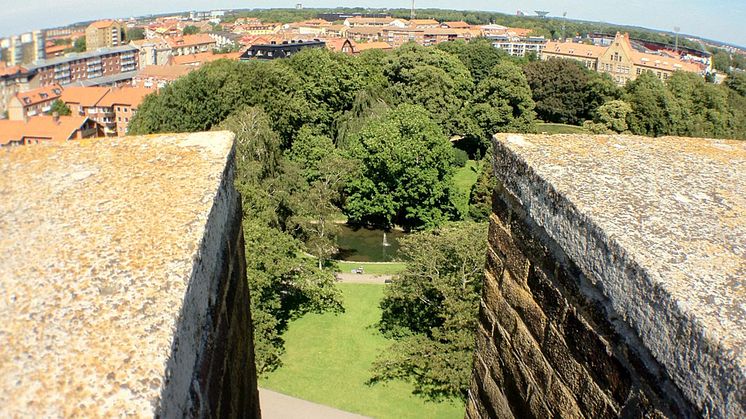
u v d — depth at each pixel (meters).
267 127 30.81
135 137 4.01
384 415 19.45
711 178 3.63
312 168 39.88
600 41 177.50
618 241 2.70
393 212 38.81
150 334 2.01
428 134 39.06
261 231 22.95
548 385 3.49
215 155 3.68
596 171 3.60
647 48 144.75
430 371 19.88
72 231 2.69
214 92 38.97
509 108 53.75
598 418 2.94
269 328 22.09
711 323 2.13
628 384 2.69
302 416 19.19
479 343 4.71
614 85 64.88
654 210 3.07
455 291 20.19
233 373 3.48
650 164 3.83
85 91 62.88
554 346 3.42
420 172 38.09
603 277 2.81
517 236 3.96
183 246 2.56
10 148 3.77
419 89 52.91
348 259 34.28
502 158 4.16
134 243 2.57
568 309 3.26
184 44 128.50
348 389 20.86
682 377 2.23
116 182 3.26
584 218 2.99
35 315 2.07
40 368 1.83
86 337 1.97
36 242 2.57
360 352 23.27
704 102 57.31
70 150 3.76
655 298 2.40
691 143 4.43
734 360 1.97
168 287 2.26
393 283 23.48
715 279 2.42
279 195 28.78
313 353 23.11
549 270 3.50
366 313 26.48
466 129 53.69
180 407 2.07
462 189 46.41
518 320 3.94
